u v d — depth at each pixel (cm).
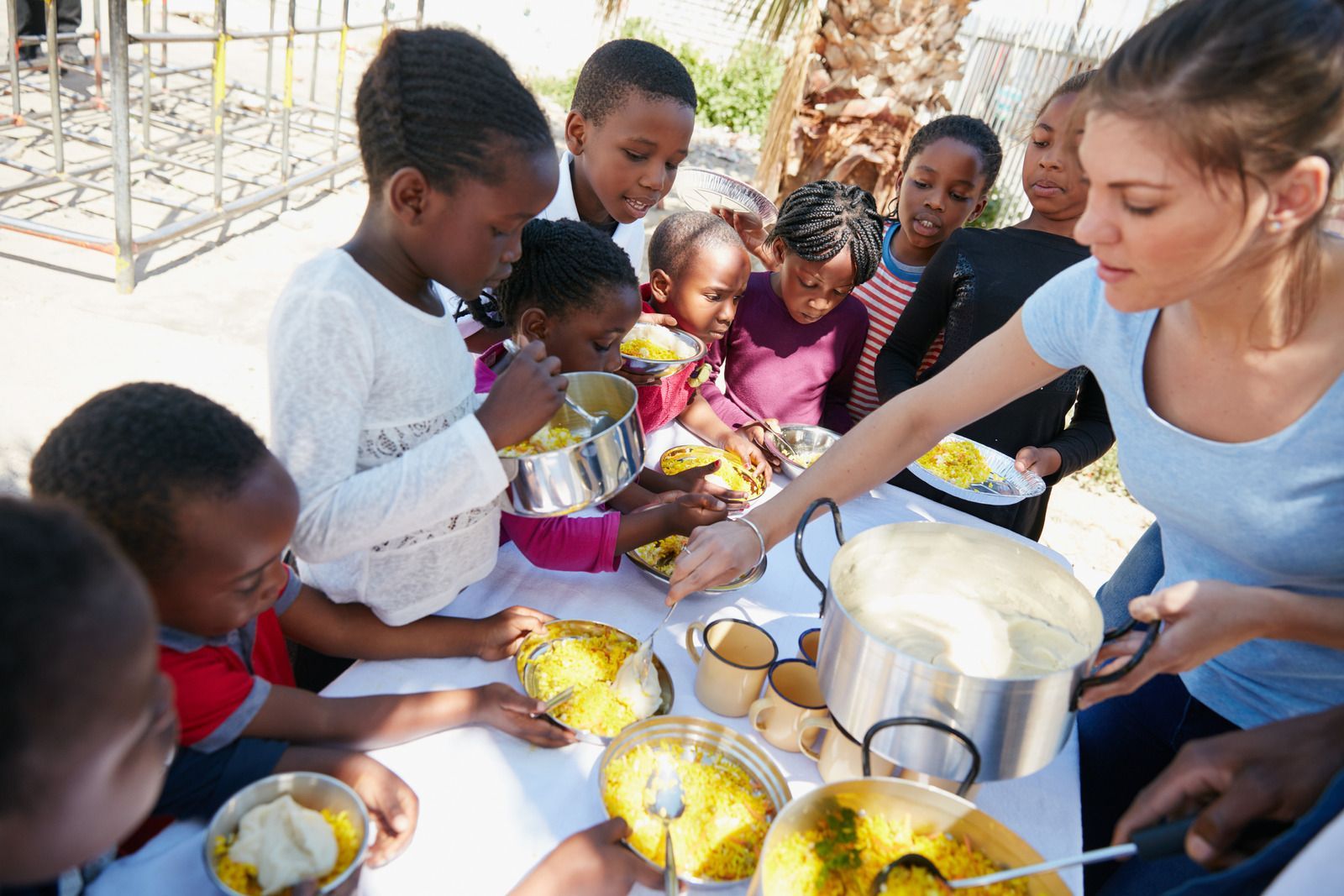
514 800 124
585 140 237
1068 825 136
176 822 112
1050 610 138
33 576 67
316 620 143
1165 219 103
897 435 164
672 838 117
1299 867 76
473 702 133
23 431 358
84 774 71
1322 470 124
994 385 160
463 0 1218
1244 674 150
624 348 216
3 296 452
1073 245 256
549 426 165
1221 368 128
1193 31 97
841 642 116
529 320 180
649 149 230
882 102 466
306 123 830
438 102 119
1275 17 95
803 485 163
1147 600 114
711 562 152
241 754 115
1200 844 100
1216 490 135
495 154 122
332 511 122
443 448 126
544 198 132
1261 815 101
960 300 260
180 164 671
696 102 238
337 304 120
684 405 247
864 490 166
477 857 115
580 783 128
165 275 516
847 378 286
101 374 407
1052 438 271
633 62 224
